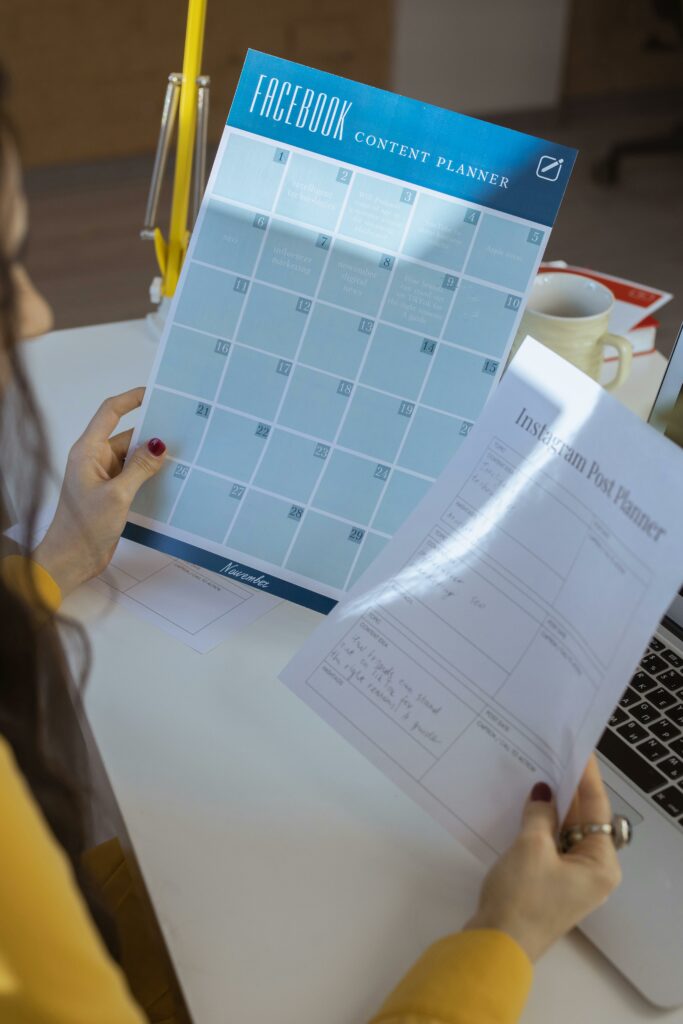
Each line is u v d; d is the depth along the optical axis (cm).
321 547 92
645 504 67
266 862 71
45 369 121
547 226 87
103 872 88
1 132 56
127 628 89
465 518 75
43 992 46
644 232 348
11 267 59
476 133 87
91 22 328
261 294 91
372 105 88
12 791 48
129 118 349
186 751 78
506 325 89
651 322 130
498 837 69
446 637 73
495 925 63
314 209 90
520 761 70
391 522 91
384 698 74
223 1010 63
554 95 406
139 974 82
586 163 386
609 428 70
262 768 78
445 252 89
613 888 65
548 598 70
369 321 90
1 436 65
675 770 78
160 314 130
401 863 72
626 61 411
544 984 65
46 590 86
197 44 113
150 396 93
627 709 83
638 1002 65
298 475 92
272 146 90
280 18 350
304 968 65
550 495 72
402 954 67
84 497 89
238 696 83
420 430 91
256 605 93
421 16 367
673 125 405
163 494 94
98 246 322
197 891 69
